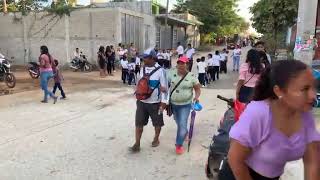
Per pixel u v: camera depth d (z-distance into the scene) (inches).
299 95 78.7
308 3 365.4
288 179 191.9
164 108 248.5
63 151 254.7
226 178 102.2
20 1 1043.3
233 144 87.4
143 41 1133.1
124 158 240.2
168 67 709.3
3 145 268.5
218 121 343.0
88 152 252.4
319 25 469.7
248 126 85.4
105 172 217.0
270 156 87.0
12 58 1009.5
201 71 595.2
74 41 966.4
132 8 1322.6
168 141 276.4
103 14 942.4
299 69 78.9
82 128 317.4
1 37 1009.5
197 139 282.4
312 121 89.0
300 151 87.8
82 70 876.0
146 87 243.4
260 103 86.7
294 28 741.3
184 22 1517.0
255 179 91.3
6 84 578.9
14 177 210.4
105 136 291.9
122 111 392.5
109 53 780.6
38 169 222.1
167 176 210.7
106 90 552.4
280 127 85.0
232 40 2694.4
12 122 339.6
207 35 2113.7
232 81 679.1
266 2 726.5
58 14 956.0
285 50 794.2
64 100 459.5
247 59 222.1
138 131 249.3
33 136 292.0
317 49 431.8
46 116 366.0
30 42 992.2
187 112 247.6
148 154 247.8
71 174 214.2
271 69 84.1
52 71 446.0
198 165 227.6
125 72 637.3
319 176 88.8
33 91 534.6
